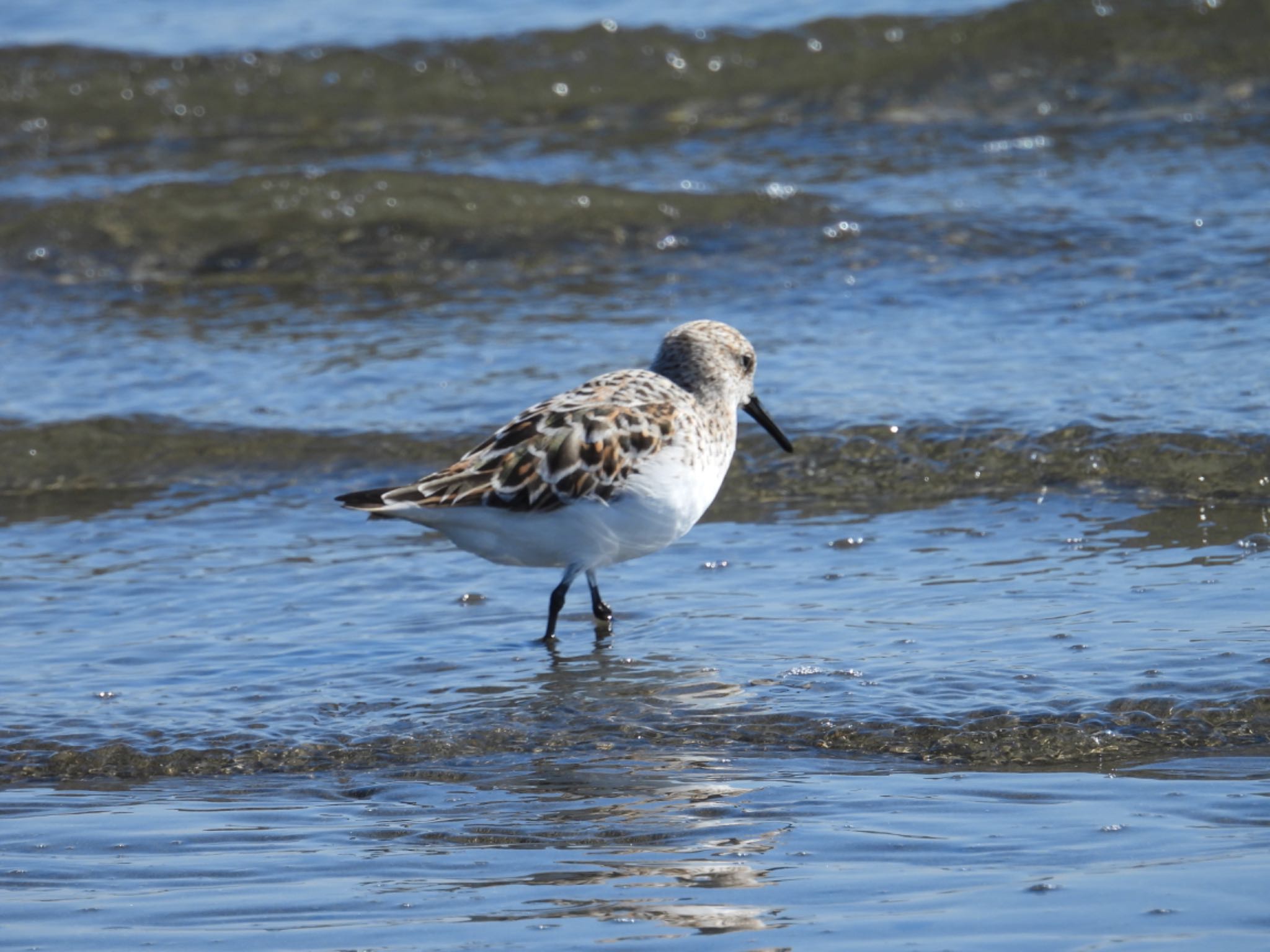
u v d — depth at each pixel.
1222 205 19.94
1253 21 26.06
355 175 22.20
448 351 17.23
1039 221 19.89
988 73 26.19
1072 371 15.29
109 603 11.73
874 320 17.41
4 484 14.55
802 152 23.89
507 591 11.84
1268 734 8.61
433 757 8.93
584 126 25.95
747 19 28.20
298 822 8.14
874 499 13.45
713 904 7.00
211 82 26.86
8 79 26.67
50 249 21.12
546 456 10.27
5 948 6.79
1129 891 6.91
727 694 9.60
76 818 8.23
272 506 13.96
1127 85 25.41
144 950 6.75
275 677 10.21
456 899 7.16
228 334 18.30
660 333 17.39
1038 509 12.89
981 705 9.14
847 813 7.95
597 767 8.68
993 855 7.38
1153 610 10.52
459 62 27.05
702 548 12.58
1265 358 15.06
